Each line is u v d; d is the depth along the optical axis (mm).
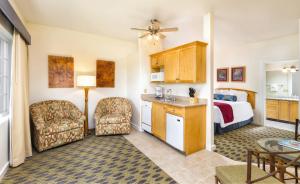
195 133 2943
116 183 2047
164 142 3445
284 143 1860
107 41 4551
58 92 3900
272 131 4250
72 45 4047
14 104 2395
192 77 3002
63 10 2928
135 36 4477
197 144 2982
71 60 4023
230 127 4234
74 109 3684
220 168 1567
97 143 3377
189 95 3387
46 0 2586
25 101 2707
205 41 3049
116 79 4746
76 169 2375
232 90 5352
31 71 3574
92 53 4332
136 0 2545
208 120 3053
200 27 3641
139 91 4227
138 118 4301
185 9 2814
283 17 3102
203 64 3057
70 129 3285
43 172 2291
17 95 2451
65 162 2578
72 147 3162
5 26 2229
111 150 3035
